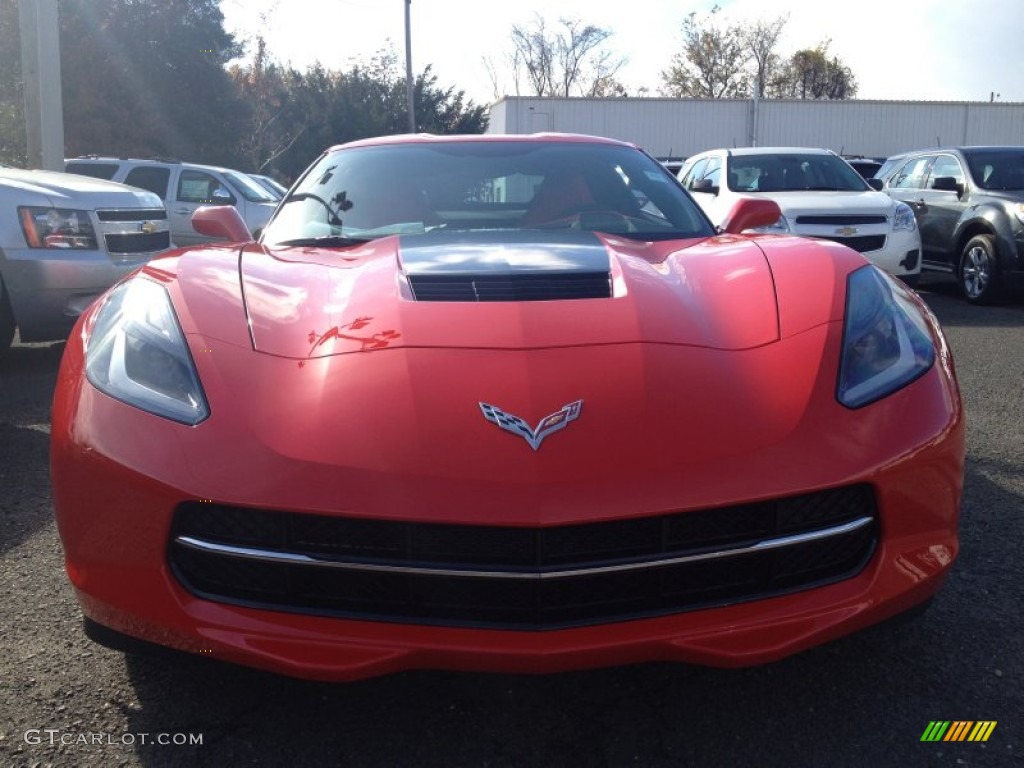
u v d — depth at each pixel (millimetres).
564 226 3271
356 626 1882
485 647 1841
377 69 36844
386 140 3803
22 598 2756
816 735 2088
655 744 2070
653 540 1862
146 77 24891
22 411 4965
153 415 2004
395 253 2711
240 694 2260
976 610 2641
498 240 2877
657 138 35031
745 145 35406
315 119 33781
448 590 1871
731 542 1906
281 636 1875
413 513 1804
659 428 1913
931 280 11633
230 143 27359
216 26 26125
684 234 3266
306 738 2096
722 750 2043
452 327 2174
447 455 1854
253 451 1908
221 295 2355
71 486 2027
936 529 2080
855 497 1980
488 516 1796
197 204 12906
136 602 1949
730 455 1896
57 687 2277
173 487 1898
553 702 2236
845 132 35750
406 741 2088
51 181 6219
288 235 3281
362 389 1985
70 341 2408
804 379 2068
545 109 34688
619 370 2031
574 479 1824
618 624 1881
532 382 1984
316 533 1867
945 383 2221
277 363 2100
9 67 21734
